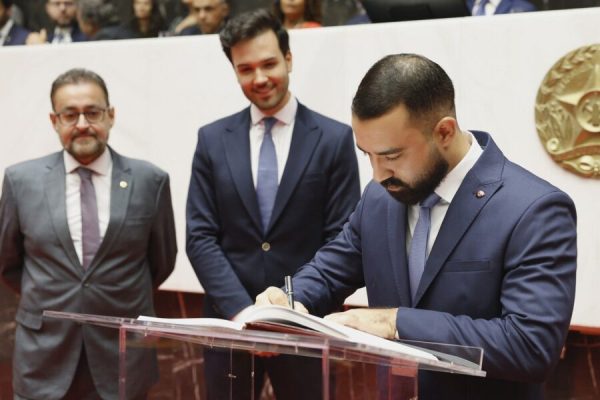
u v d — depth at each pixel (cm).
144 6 474
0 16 523
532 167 316
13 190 319
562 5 413
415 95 178
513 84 316
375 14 364
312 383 174
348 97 342
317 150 309
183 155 371
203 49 365
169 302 399
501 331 177
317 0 448
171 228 333
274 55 308
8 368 411
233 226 312
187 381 183
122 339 177
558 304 178
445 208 196
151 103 374
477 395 190
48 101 390
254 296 309
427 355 156
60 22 507
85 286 309
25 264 321
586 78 305
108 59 379
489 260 186
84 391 311
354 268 220
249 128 320
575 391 351
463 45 322
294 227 307
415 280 198
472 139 198
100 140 316
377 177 187
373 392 153
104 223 317
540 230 182
